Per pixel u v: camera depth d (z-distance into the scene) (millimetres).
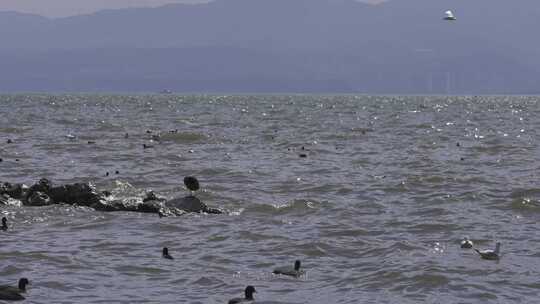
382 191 80875
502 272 48375
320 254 53031
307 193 79562
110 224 61625
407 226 62750
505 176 92125
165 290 44031
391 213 68562
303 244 55219
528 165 103562
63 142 128375
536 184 85250
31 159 104375
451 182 86312
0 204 67625
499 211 69875
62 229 59750
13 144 122938
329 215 67250
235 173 92188
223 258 51500
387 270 48344
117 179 86938
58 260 50156
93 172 92938
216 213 67000
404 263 49875
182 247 54594
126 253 52531
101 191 71875
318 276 47469
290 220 64750
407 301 42562
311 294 43625
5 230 58875
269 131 159875
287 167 99562
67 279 45844
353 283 46000
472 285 45531
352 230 60875
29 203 68438
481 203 73625
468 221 64938
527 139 145625
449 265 49656
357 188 82250
